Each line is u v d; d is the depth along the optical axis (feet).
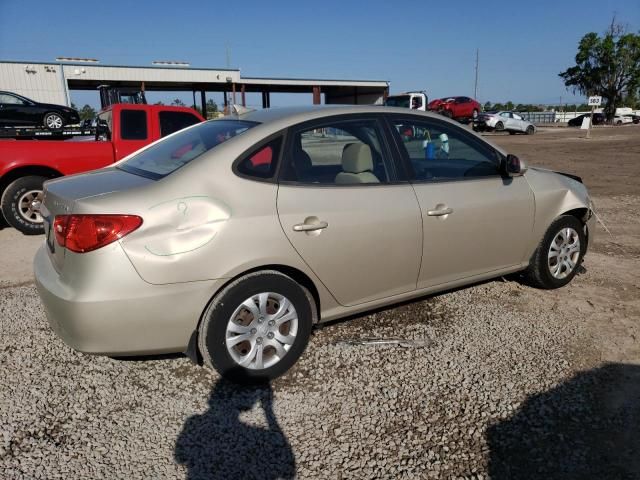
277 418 9.90
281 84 140.67
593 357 12.10
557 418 9.89
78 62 119.55
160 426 9.66
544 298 15.47
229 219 10.05
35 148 23.68
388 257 12.05
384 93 157.17
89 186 10.69
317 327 12.13
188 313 9.90
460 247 13.28
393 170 12.42
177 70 127.44
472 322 13.87
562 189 15.39
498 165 14.30
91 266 9.35
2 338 12.92
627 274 17.75
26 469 8.54
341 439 9.32
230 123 12.28
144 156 12.60
